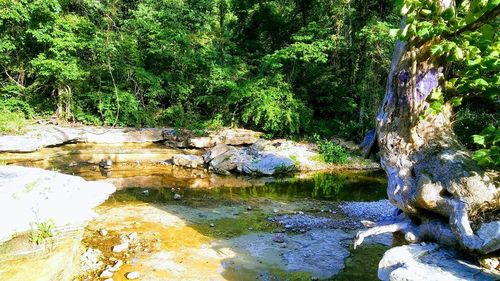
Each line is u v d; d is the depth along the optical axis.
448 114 4.95
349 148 18.80
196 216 9.97
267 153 16.92
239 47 23.39
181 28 21.28
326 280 6.73
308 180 15.11
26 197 6.72
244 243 8.27
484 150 3.88
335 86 21.28
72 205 7.08
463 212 4.15
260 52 23.17
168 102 21.72
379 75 19.23
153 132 17.56
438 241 4.62
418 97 4.62
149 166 15.52
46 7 16.22
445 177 4.45
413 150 4.86
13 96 18.14
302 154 17.58
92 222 8.98
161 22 21.89
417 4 3.79
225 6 24.25
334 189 13.79
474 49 3.85
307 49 18.56
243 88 19.58
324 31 19.38
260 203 11.57
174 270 6.82
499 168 4.53
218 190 12.92
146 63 21.14
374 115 18.83
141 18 21.08
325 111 21.83
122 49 19.44
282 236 8.76
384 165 5.13
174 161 15.93
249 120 20.97
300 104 19.70
